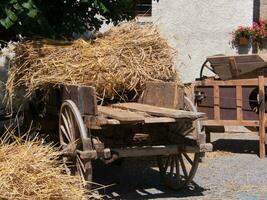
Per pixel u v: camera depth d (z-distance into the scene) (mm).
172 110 6629
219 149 10195
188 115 6293
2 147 6062
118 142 6973
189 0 12391
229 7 12383
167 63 7418
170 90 6984
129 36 7488
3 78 11062
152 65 7305
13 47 8305
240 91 9492
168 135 7211
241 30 12297
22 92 7875
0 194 5422
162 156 7535
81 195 5902
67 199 5824
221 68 9570
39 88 7305
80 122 6426
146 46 7359
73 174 6621
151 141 7176
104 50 7176
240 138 11336
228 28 12422
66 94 7016
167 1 12383
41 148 6180
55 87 7230
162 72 7332
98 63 7031
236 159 9336
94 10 8867
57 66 7074
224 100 9609
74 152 6531
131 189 7422
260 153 9445
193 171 7035
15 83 7469
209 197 6969
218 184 7625
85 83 7008
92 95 6312
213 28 12422
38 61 7211
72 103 6652
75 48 7270
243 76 9469
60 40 8023
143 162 9039
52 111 7691
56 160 6422
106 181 7887
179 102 6930
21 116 8984
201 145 6715
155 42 7426
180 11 12422
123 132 7078
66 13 8789
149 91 7250
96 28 8984
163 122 6309
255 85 9383
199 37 12453
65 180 5934
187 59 12469
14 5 7328
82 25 8852
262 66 9281
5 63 11094
